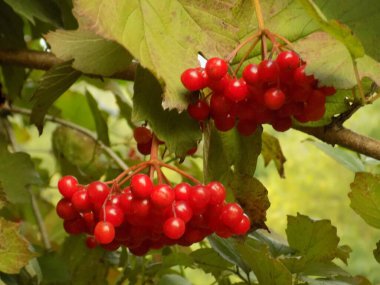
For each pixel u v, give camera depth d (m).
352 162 0.59
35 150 0.82
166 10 0.47
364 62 0.45
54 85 0.54
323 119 0.53
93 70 0.50
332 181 1.52
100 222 0.45
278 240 0.59
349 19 0.49
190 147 0.48
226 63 0.45
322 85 0.44
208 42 0.47
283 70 0.45
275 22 0.50
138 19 0.46
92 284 0.66
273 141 0.63
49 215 0.86
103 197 0.45
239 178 0.53
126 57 0.50
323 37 0.46
